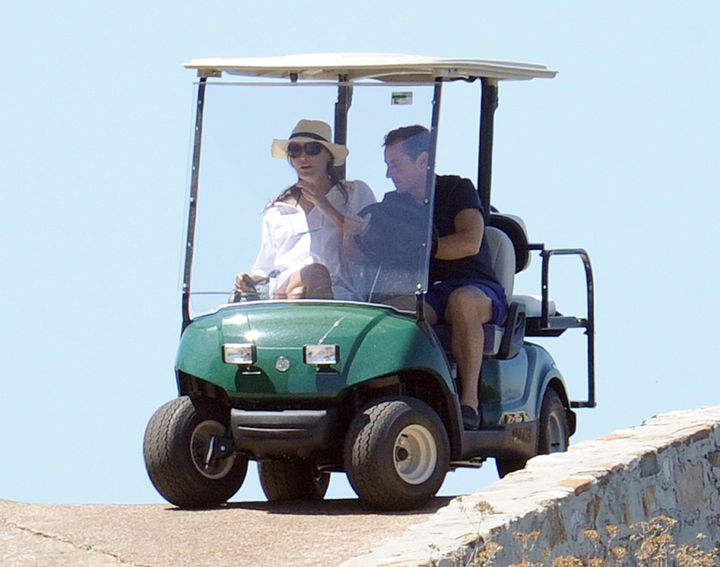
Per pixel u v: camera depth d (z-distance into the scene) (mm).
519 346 38562
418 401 34688
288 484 39688
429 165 35406
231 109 36781
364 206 35750
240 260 36312
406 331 34656
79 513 33781
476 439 36188
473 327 36625
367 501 34000
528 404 38688
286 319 34969
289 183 36344
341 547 29938
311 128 36219
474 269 37562
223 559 29297
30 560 29438
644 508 33094
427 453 34438
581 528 30156
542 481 30812
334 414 34500
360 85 36094
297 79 36781
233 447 35156
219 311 35969
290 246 36000
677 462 35031
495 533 26859
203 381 35906
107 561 29297
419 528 27094
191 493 35031
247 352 34594
